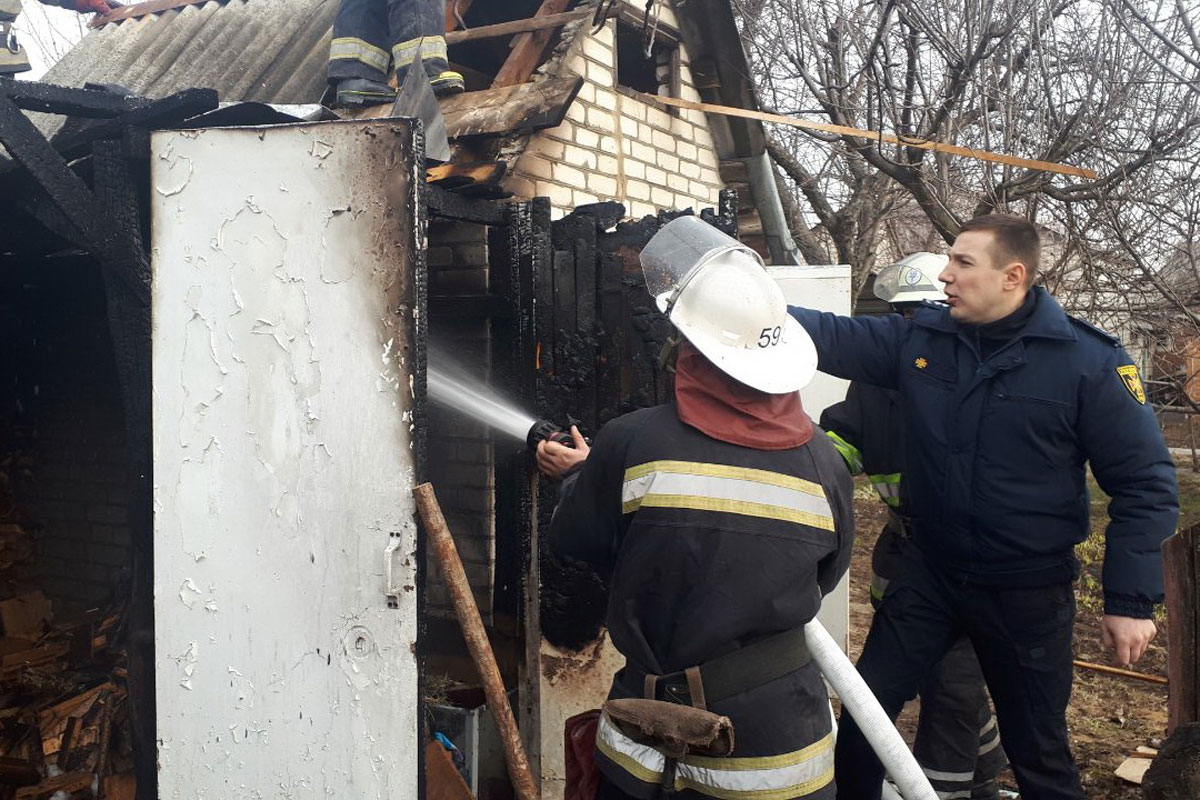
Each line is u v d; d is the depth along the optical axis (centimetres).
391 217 200
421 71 299
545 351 322
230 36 515
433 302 354
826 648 189
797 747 171
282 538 212
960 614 249
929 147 529
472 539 376
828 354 266
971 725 281
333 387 206
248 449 214
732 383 180
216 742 220
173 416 219
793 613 173
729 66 542
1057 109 607
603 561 193
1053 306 237
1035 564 237
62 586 480
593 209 320
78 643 399
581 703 321
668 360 195
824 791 175
